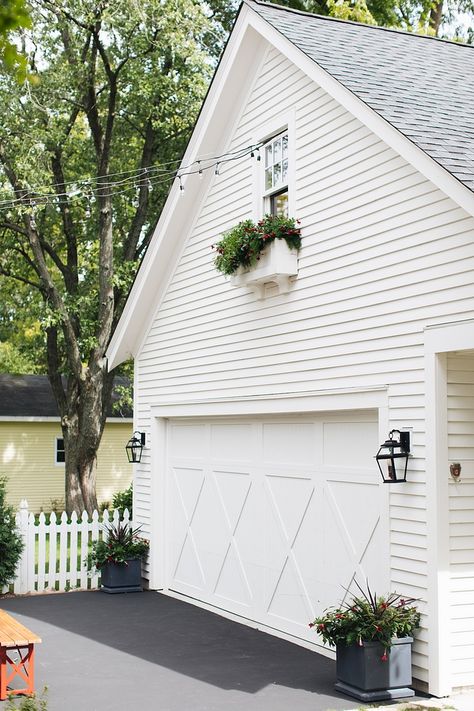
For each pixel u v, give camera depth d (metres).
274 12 11.80
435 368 8.15
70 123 21.97
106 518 14.65
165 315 14.12
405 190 8.61
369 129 9.14
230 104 12.12
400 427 8.59
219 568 12.38
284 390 10.63
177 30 19.70
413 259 8.48
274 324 10.92
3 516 13.64
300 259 10.34
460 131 8.63
